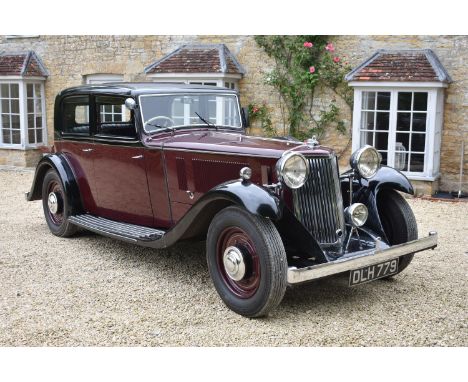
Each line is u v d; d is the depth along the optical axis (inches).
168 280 202.7
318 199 175.3
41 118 514.3
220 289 175.9
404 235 195.3
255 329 161.2
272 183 174.7
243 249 166.4
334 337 155.6
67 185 246.4
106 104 225.5
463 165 384.5
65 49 498.6
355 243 181.6
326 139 425.1
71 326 161.9
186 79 430.0
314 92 423.5
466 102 377.1
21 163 498.3
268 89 437.1
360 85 377.1
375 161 191.6
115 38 479.5
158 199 211.5
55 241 253.6
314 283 201.0
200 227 185.8
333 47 407.8
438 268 217.2
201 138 206.1
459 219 306.5
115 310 174.4
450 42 376.8
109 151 226.5
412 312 173.3
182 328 161.8
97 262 222.7
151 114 213.3
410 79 362.3
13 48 518.6
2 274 206.7
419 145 373.7
